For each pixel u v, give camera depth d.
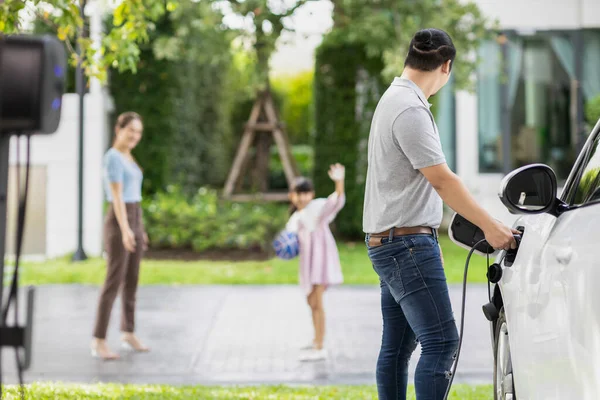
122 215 9.33
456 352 4.92
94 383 8.20
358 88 20.25
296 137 40.56
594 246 3.41
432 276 4.89
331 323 11.48
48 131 3.49
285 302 13.20
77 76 16.95
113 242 9.44
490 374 8.52
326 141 20.41
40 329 11.12
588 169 4.29
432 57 4.97
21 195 3.65
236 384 8.19
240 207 19.36
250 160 25.20
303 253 9.34
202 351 9.87
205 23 17.52
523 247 4.49
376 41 18.73
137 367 9.07
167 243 18.22
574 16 22.78
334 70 20.25
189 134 21.44
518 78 22.89
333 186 20.42
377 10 19.66
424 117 4.81
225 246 18.14
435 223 5.00
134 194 9.61
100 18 17.45
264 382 8.34
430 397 4.84
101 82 7.84
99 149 18.20
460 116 22.66
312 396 7.39
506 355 4.92
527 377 4.09
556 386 3.62
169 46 17.38
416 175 4.90
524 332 4.15
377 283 14.88
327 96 20.36
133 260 9.76
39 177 18.14
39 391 7.40
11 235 17.84
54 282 15.03
